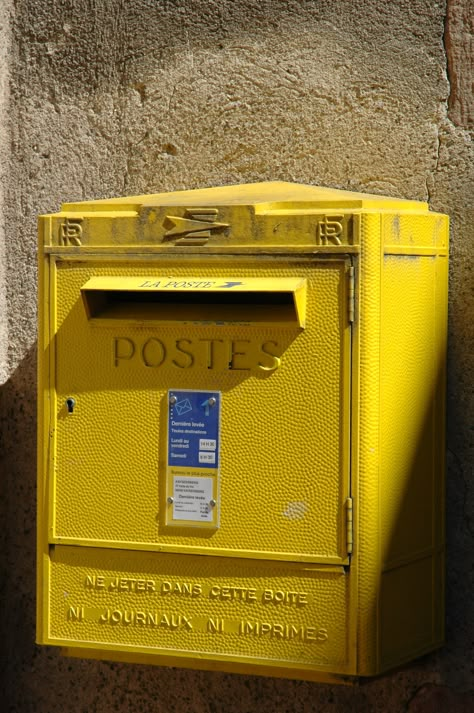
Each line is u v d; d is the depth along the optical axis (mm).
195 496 2529
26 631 3266
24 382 3270
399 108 2924
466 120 2863
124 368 2568
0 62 3271
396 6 2928
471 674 2852
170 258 2514
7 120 3299
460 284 2852
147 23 3172
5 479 3277
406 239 2518
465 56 2865
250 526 2492
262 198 2551
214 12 3104
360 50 2963
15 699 3281
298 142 3021
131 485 2576
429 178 2893
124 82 3197
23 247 3283
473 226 2844
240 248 2457
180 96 3141
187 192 2803
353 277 2377
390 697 2916
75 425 2611
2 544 3283
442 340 2758
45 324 2617
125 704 3160
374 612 2441
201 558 2533
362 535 2414
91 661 3197
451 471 2867
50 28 3266
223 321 2477
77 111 3240
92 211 2621
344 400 2406
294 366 2439
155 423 2553
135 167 3186
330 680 2533
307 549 2453
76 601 2629
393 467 2510
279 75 3039
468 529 2857
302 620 2465
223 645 2520
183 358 2520
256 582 2494
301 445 2445
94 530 2609
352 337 2389
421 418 2645
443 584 2795
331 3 2988
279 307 2492
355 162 2969
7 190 3297
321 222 2395
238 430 2488
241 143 3082
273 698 3016
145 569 2574
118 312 2592
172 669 3113
